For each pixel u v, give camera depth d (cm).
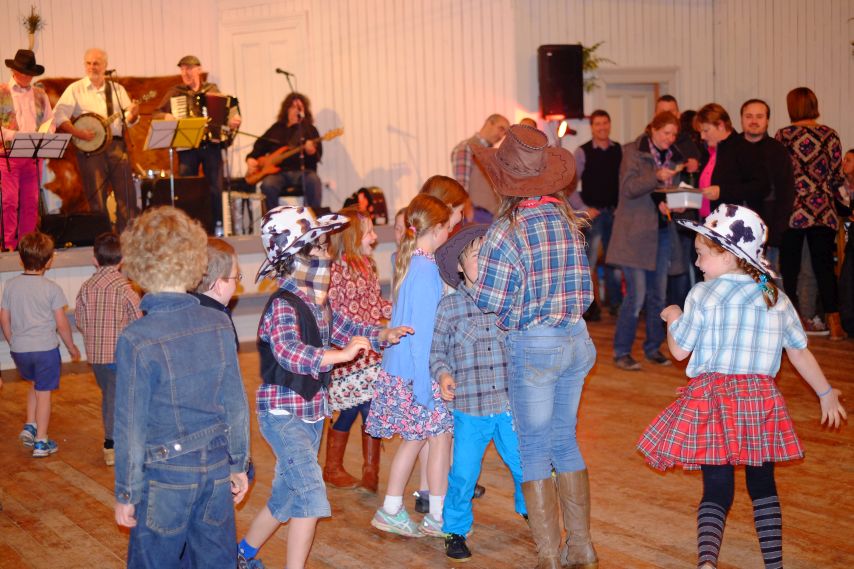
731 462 304
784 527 383
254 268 882
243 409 262
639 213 664
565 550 342
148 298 251
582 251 319
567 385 327
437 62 1033
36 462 515
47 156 804
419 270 356
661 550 363
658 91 1119
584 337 325
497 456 502
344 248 411
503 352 350
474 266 345
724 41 1116
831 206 768
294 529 306
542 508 323
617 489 436
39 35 1039
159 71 1081
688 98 1118
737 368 308
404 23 1038
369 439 441
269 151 991
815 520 390
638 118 1115
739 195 662
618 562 352
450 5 1026
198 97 903
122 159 904
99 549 387
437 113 1038
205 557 257
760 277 312
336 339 368
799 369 318
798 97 773
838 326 778
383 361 375
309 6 1059
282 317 306
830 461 467
